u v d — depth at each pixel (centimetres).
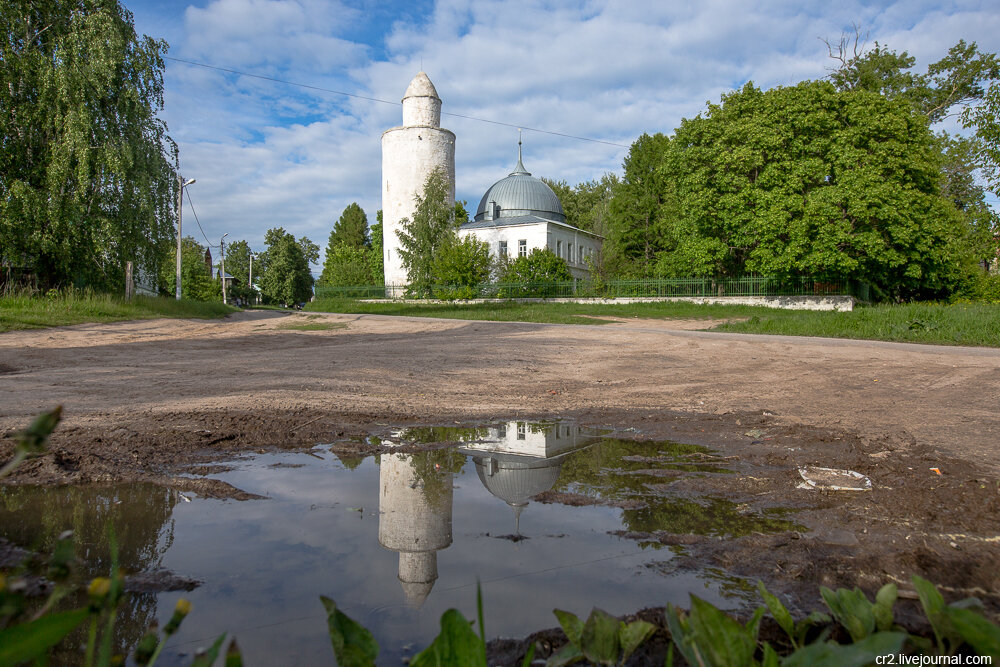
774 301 3058
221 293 6619
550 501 361
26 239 1878
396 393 770
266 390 749
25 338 1402
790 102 2869
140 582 241
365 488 385
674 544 293
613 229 4666
